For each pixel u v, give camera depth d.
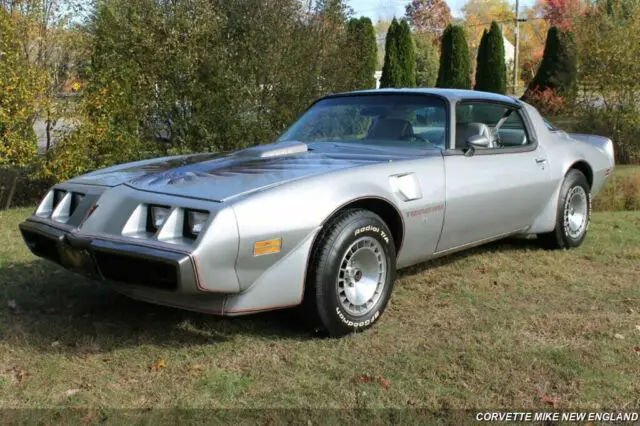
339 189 3.51
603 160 6.12
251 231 3.13
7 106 7.53
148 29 8.62
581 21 14.70
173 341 3.54
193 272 2.99
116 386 3.00
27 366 3.20
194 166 3.85
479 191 4.45
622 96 13.90
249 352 3.39
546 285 4.65
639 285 4.64
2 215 7.42
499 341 3.51
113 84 8.16
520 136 5.21
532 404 2.82
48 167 8.09
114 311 4.03
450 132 4.39
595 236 6.30
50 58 8.31
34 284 4.55
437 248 4.30
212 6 9.16
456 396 2.90
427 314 3.99
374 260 3.73
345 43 10.91
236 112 9.24
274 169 3.67
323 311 3.46
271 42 9.59
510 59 55.34
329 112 4.94
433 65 40.09
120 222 3.30
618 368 3.19
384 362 3.25
